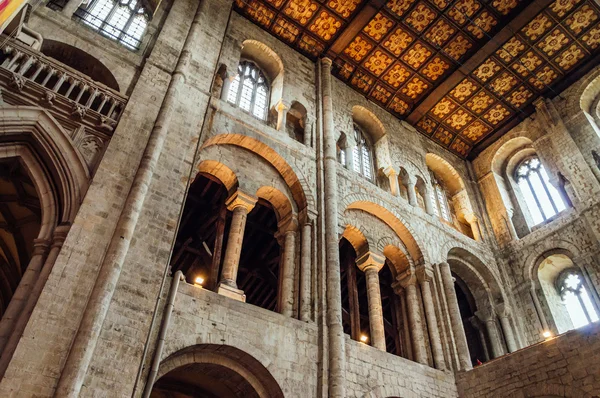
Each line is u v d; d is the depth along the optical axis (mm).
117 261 11086
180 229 21438
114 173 12617
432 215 23406
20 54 12875
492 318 22375
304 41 23484
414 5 21891
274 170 18453
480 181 27797
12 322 10148
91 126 13383
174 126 14789
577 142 23672
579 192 22391
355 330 18438
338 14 22469
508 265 24156
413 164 25016
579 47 23766
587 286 20672
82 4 17281
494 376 16734
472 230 25609
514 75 24875
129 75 15453
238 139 17594
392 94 25828
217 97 18234
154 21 17906
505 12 22281
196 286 13062
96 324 10070
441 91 25328
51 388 9195
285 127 19750
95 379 9773
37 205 15148
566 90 25078
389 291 24312
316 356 14156
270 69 22609
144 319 11078
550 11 22156
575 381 14609
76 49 15055
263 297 25391
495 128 27547
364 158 24062
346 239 21609
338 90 24125
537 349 16000
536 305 22172
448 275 20531
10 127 12000
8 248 17219
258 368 13031
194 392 15445
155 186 13211
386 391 15102
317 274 16125
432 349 18422
